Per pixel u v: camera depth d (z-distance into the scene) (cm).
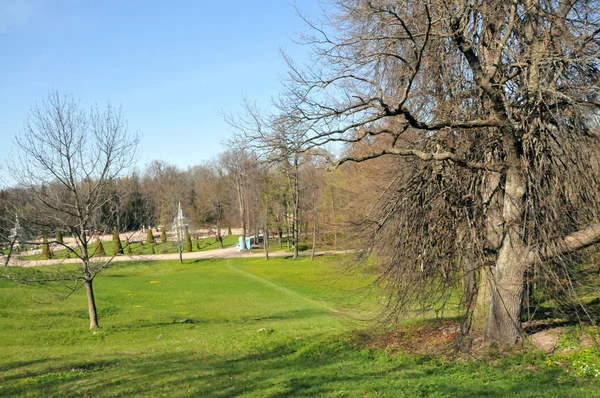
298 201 4922
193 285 3772
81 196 2306
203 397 913
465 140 1074
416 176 1105
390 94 1178
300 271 4253
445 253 1070
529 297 1100
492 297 1036
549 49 899
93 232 2212
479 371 900
